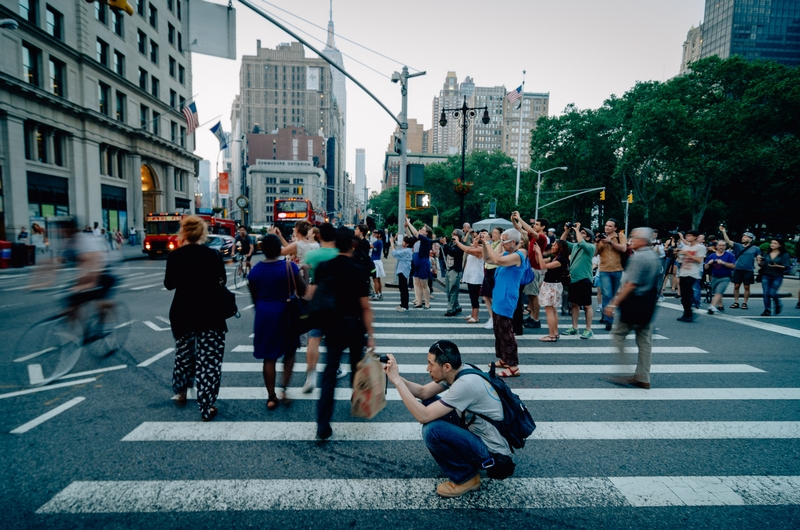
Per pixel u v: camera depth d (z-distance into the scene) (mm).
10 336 7352
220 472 3418
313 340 5027
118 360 6145
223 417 4395
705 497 3221
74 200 30234
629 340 7816
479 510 3033
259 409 4609
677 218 51562
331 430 4074
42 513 2885
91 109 31016
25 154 26703
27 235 22438
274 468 3494
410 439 4035
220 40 8719
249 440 3938
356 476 3410
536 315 8945
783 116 37250
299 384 5395
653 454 3836
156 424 4207
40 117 27141
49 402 4688
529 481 3396
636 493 3260
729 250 10859
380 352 6891
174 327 4457
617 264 8766
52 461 3520
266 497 3113
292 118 146750
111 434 3998
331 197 148875
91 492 3121
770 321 9828
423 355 6742
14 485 3188
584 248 7926
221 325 4320
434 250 15281
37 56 27078
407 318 9680
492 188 72750
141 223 38031
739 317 10312
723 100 41094
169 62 43969
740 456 3818
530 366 6281
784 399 5141
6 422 4207
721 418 4594
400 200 15961
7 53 24562
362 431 4168
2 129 24641
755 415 4676
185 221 4305
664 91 42094
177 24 45219
